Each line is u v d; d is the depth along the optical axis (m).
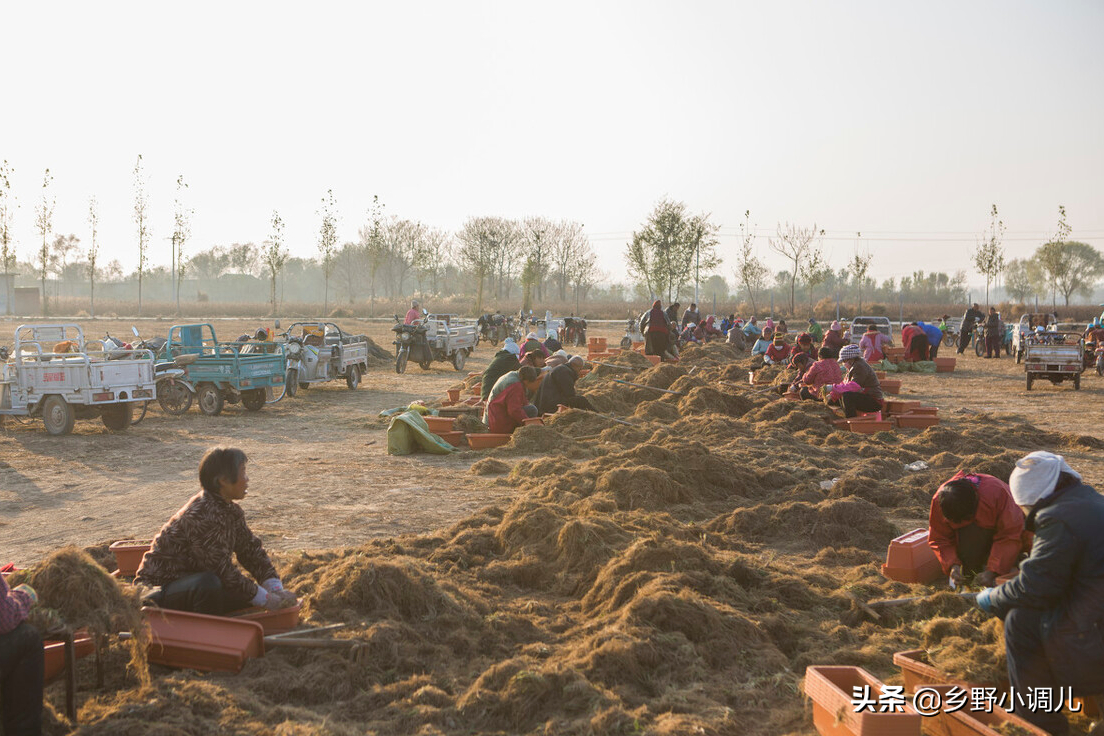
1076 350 21.25
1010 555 5.29
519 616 5.55
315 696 4.44
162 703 4.10
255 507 8.94
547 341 21.52
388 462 11.59
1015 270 125.88
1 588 3.75
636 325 46.69
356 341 22.42
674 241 61.94
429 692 4.38
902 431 13.42
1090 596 3.78
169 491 9.81
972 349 38.16
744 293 108.94
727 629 5.14
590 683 4.52
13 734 3.76
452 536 7.44
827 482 9.59
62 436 13.80
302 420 15.98
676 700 4.42
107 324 54.69
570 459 11.21
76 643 4.30
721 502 8.92
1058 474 3.93
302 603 5.44
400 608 5.42
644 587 5.52
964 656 4.71
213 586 4.89
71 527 8.17
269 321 61.47
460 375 25.58
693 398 14.73
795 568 6.71
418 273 90.25
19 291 78.88
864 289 116.62
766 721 4.31
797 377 17.47
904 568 6.32
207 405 16.56
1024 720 3.87
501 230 99.81
